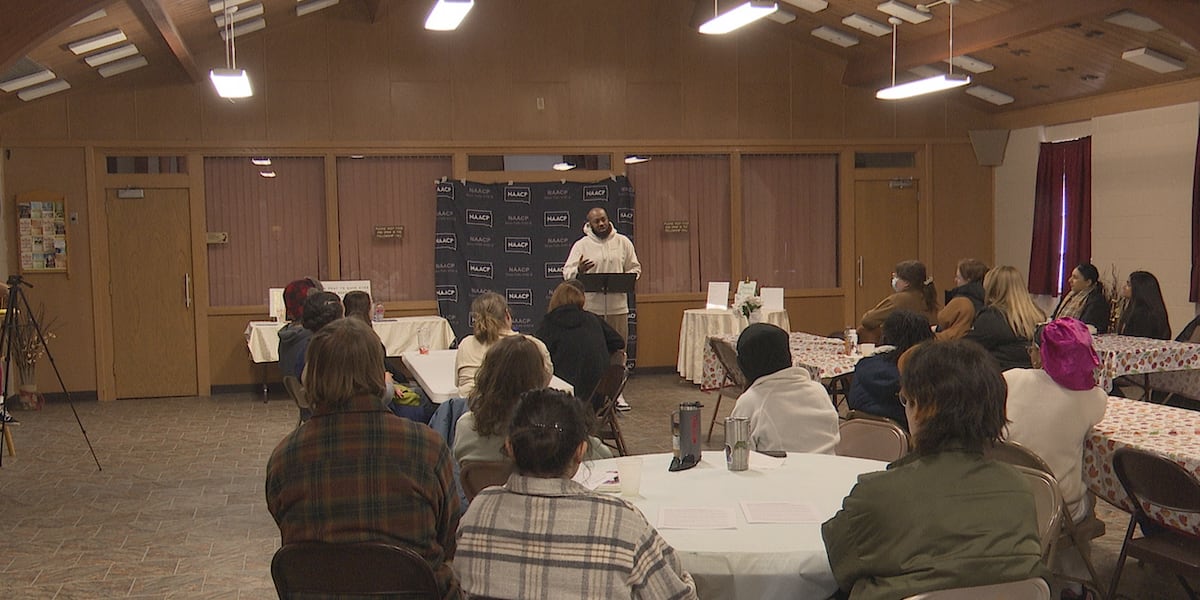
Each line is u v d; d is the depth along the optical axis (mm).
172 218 9703
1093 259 9773
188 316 9766
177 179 9680
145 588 4422
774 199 10953
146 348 9695
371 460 2500
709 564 2527
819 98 10883
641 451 6961
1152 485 3355
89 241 9508
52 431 8031
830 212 11070
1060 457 3725
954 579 2137
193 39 8680
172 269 9719
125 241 9617
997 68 9617
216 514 5594
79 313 9523
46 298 9453
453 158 10242
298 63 9852
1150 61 8031
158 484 6273
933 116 11117
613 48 10477
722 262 10867
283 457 2525
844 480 3199
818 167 11023
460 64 10188
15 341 8977
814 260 11062
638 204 10672
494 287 10297
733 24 6773
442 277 10141
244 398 9586
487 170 10352
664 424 7961
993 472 2252
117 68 8703
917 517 2197
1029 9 7855
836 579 2342
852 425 3945
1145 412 4246
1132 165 9219
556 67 10375
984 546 2162
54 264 9445
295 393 5137
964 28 8633
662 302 10703
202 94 9664
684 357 9680
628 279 8477
